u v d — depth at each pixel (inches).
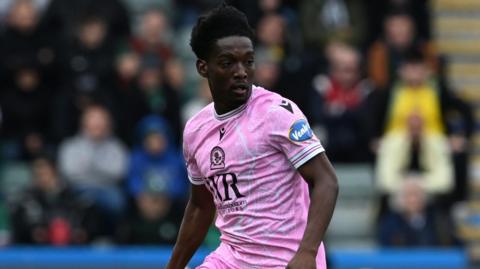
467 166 1487.5
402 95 1504.7
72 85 1574.8
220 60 652.1
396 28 1596.9
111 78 1587.1
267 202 666.8
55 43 1616.6
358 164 1542.8
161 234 1384.1
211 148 674.8
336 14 1680.6
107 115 1488.7
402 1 1675.7
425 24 1675.7
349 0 1684.3
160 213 1391.5
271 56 1594.5
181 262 741.3
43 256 1333.7
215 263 684.7
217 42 652.1
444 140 1481.3
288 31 1646.2
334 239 1533.0
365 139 1524.4
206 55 660.1
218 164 672.4
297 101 1523.1
